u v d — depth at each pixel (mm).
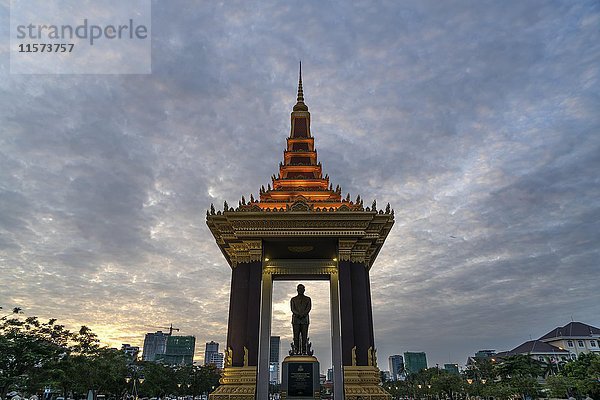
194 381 151875
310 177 38125
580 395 95375
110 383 99312
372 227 31859
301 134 42031
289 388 31219
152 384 119250
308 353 33469
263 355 31891
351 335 28891
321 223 31125
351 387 27641
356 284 30984
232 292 30938
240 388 27359
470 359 186375
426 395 158625
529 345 174125
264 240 31594
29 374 67312
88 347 89875
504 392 104812
